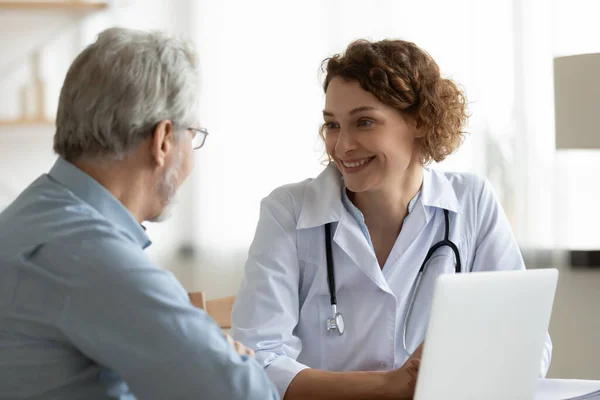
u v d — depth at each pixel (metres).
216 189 3.92
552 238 3.68
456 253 1.95
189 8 3.93
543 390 1.72
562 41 3.67
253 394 1.23
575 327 3.70
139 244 1.33
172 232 3.95
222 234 3.93
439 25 3.80
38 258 1.23
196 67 1.37
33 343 1.23
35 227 1.25
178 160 1.35
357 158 1.82
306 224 1.90
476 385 1.44
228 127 3.92
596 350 3.69
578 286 3.68
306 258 1.92
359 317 1.89
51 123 3.85
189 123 1.35
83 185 1.30
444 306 1.34
